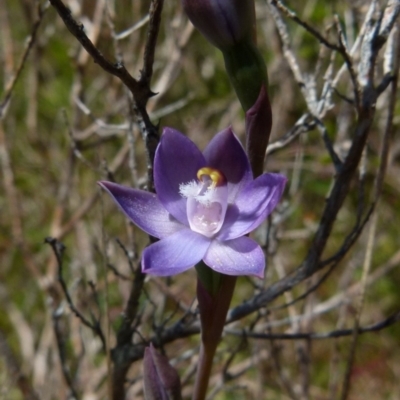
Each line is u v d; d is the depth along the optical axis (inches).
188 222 10.1
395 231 19.0
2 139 16.5
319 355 18.0
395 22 11.0
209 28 9.8
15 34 20.4
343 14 15.2
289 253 17.5
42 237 18.8
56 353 13.8
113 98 15.5
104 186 10.1
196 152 10.2
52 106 20.1
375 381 17.8
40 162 19.3
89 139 18.1
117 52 12.2
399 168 17.8
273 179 9.9
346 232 18.9
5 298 17.6
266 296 11.0
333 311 18.3
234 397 15.6
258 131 9.9
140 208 10.1
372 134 16.6
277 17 11.6
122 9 16.1
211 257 9.9
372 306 18.7
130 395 13.6
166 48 17.1
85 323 11.5
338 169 10.9
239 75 9.8
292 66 11.5
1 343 13.2
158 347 11.5
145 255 9.9
